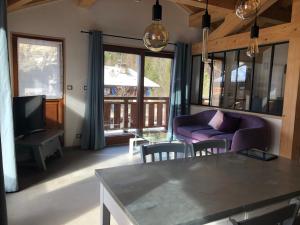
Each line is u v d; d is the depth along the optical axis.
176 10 5.81
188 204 1.23
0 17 2.70
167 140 4.41
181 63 5.92
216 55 5.63
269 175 1.66
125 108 5.75
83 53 4.93
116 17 5.16
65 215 2.56
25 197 2.93
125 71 5.57
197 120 5.57
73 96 4.94
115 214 1.40
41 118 4.29
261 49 4.77
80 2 4.54
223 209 1.19
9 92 2.87
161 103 6.21
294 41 3.96
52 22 4.61
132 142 4.68
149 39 1.89
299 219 1.18
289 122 4.08
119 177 1.55
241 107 5.19
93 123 4.96
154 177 1.56
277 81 4.66
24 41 4.44
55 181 3.40
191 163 1.87
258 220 1.04
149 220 1.08
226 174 1.66
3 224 2.01
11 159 2.98
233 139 4.04
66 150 4.89
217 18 5.57
